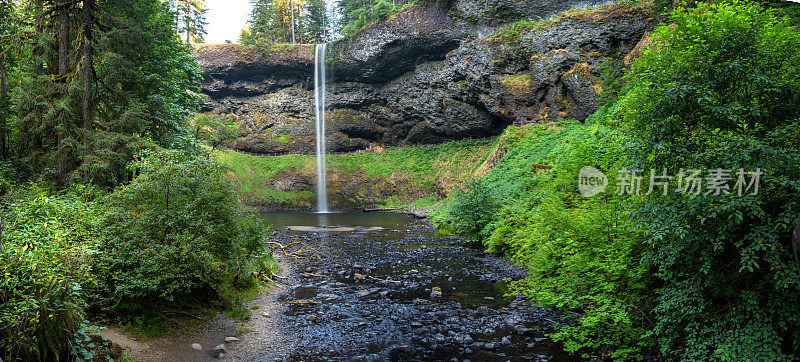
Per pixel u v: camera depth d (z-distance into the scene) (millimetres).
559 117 37344
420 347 7270
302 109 62938
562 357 6734
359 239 21688
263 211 50188
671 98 5172
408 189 52750
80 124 13344
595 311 6785
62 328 4855
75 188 10836
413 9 52469
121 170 13039
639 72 6105
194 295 8617
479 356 6852
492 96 44094
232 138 22953
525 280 9031
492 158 35312
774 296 4836
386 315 9047
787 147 4879
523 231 13430
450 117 51781
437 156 54406
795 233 3584
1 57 13430
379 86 60344
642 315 6562
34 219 6824
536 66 39375
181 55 22031
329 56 58688
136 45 14750
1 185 10133
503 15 47219
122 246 7297
